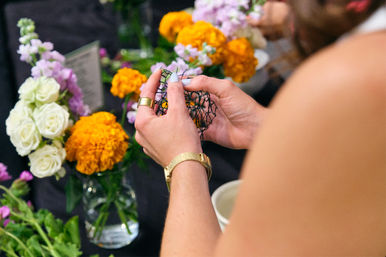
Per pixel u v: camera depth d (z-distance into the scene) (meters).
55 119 0.70
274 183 0.36
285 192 0.36
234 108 0.71
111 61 1.41
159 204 0.94
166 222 0.52
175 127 0.57
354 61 0.33
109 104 1.20
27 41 0.78
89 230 0.83
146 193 0.96
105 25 1.71
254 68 0.93
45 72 0.74
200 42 0.85
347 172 0.34
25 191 0.82
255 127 0.73
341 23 0.39
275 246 0.37
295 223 0.36
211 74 0.94
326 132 0.33
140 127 0.60
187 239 0.49
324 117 0.33
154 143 0.59
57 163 0.71
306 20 0.40
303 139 0.34
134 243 0.86
